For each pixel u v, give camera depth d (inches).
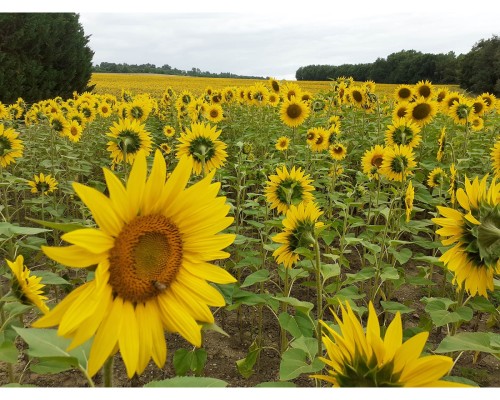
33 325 54.6
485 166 294.8
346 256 247.0
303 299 201.2
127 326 59.9
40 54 950.4
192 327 63.4
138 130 196.5
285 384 69.9
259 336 163.8
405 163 205.8
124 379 148.3
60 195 303.6
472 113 324.8
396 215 210.2
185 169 67.1
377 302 198.2
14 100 877.8
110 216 59.6
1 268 145.6
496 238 86.6
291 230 123.8
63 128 333.4
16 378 144.9
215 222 68.7
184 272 67.2
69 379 146.6
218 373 155.2
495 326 183.3
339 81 516.4
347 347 53.7
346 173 327.0
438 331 180.4
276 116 526.6
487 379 151.4
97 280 55.9
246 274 220.8
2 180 225.8
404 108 336.8
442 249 167.0
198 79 2036.2
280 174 166.1
